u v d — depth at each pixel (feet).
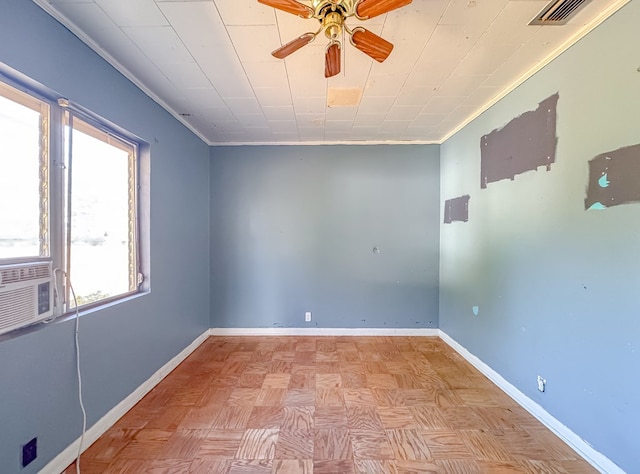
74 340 5.50
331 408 7.17
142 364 7.62
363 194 12.46
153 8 5.03
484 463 5.47
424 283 12.47
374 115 9.73
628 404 4.84
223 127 10.76
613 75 5.04
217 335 12.46
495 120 8.46
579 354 5.73
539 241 6.77
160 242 8.56
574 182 5.83
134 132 7.37
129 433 6.22
